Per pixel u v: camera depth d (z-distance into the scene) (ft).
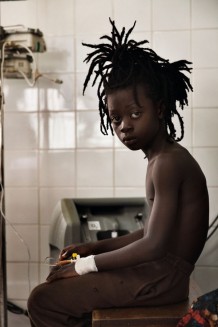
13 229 7.51
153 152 4.02
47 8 7.36
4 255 6.27
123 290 3.88
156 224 3.70
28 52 6.94
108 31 7.30
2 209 6.30
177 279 3.91
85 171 7.40
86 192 7.41
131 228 6.39
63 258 4.48
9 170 7.51
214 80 7.13
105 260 3.86
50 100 7.42
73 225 5.96
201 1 7.14
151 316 3.70
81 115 7.37
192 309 3.55
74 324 3.98
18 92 7.47
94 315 3.77
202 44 7.14
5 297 6.28
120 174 7.35
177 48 7.20
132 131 3.84
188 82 4.45
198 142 7.17
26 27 7.41
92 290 3.90
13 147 7.49
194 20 7.16
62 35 7.36
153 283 3.87
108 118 4.54
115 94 3.86
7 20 7.45
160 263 3.91
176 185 3.77
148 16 7.23
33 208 7.50
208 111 7.14
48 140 7.44
